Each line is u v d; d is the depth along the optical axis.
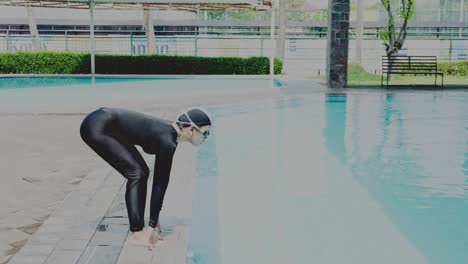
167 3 24.38
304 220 5.30
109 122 3.84
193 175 5.98
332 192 6.35
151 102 13.00
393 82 22.67
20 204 5.09
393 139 9.77
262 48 31.94
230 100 13.91
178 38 34.72
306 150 8.77
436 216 5.51
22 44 34.97
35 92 19.09
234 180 6.83
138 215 3.85
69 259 3.56
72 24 37.81
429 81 23.48
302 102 14.66
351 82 22.38
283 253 4.43
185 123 3.86
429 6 41.28
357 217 5.44
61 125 10.02
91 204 4.84
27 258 3.57
